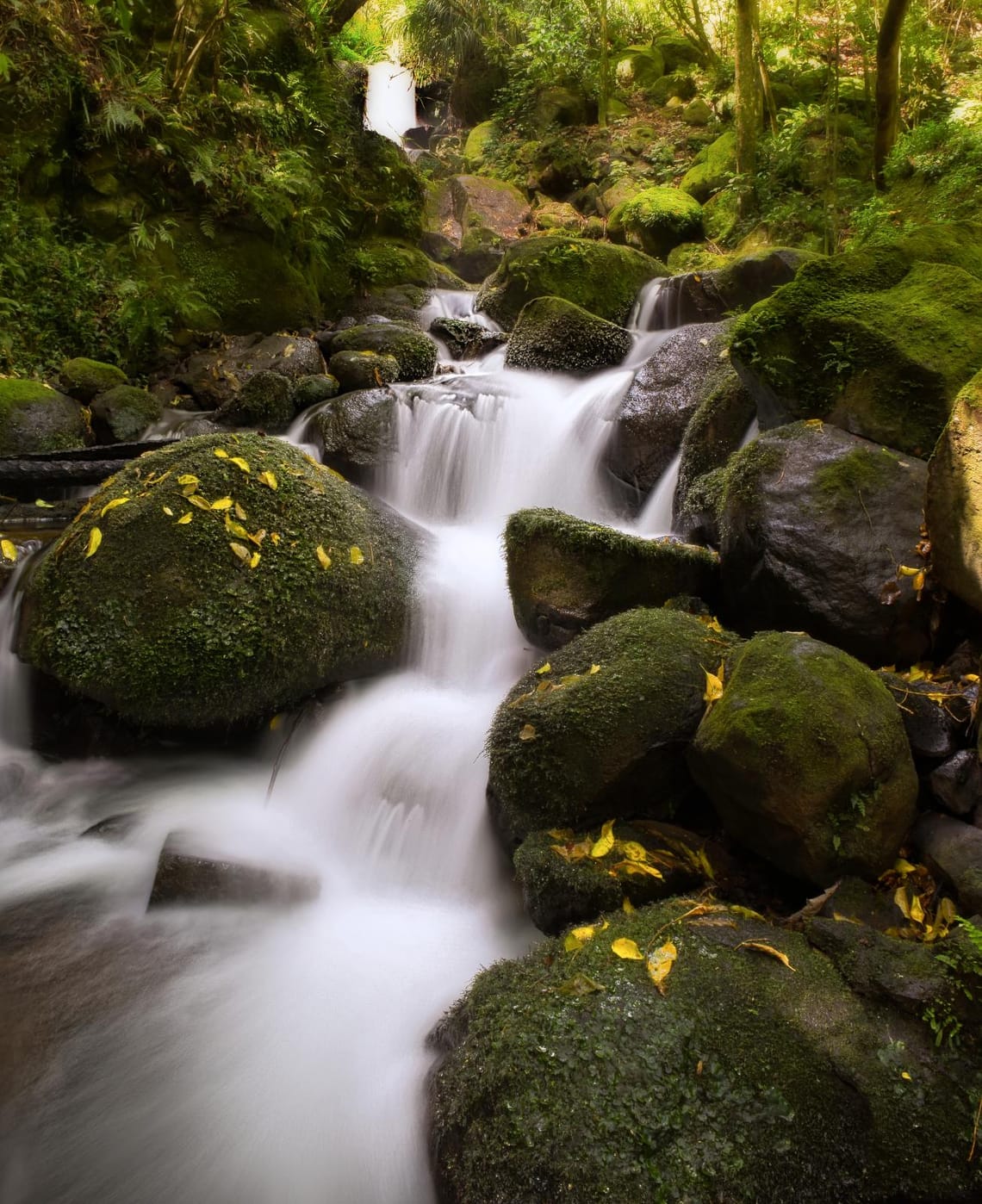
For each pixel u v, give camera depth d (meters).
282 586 3.88
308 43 10.46
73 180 7.75
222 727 3.85
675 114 13.31
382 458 5.78
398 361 7.13
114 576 3.81
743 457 3.70
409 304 9.71
